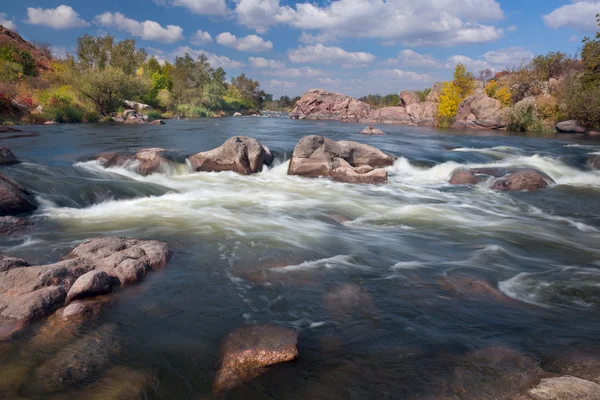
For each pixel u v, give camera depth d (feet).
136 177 44.60
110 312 16.29
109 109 142.82
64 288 17.06
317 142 48.93
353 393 11.70
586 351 13.89
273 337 14.01
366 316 16.44
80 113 122.72
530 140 87.97
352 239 26.89
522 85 144.66
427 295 18.49
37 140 68.49
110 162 47.91
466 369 12.74
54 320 15.44
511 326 15.76
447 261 23.24
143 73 229.66
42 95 126.82
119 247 21.86
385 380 12.28
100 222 28.55
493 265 22.77
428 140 87.30
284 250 24.07
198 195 37.91
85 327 15.12
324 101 225.76
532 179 43.93
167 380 12.32
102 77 133.59
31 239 24.52
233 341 13.82
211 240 25.41
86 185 35.06
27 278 17.08
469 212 35.19
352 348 14.08
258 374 12.52
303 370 12.76
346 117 184.85
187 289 18.58
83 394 11.48
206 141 72.54
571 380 11.51
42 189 34.01
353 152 51.80
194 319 16.05
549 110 122.93
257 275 20.31
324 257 23.25
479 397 11.32
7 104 108.06
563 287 19.84
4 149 43.01
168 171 46.96
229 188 41.24
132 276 18.89
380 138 91.91
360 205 36.58
